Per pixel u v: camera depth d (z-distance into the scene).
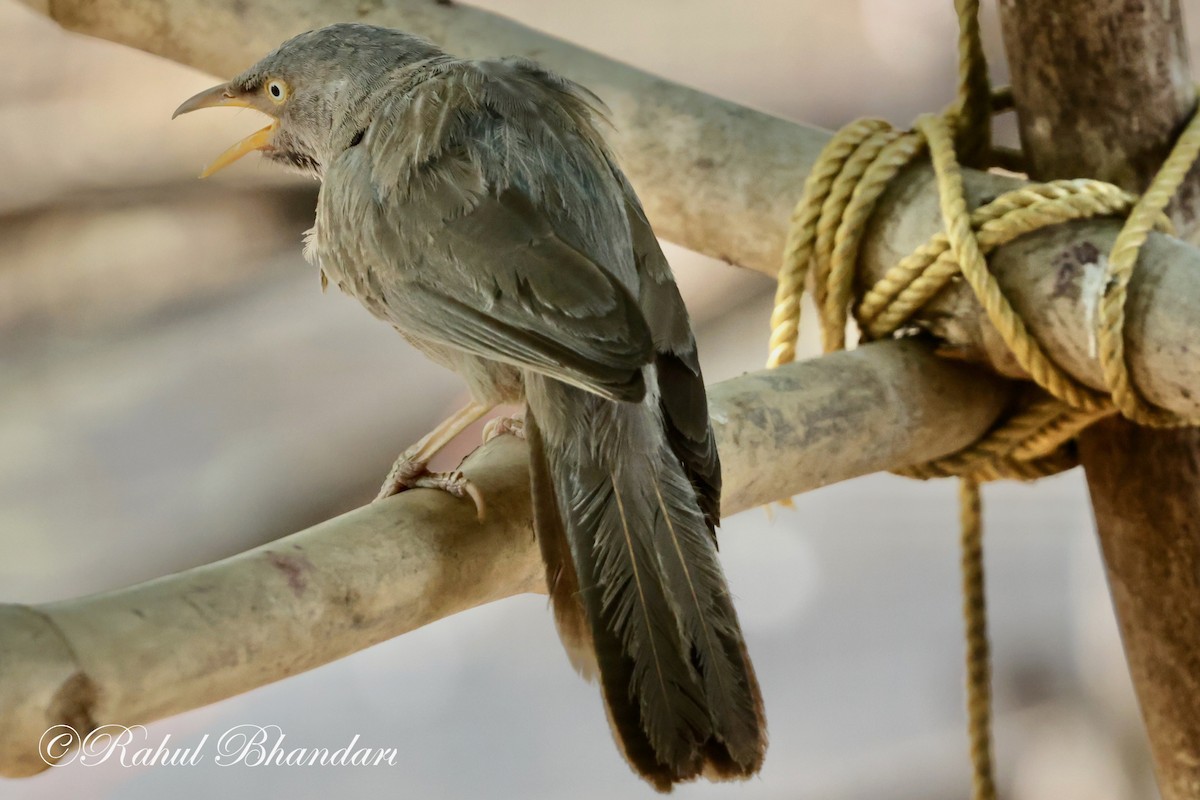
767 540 9.63
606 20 9.18
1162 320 4.89
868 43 9.05
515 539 4.86
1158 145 4.93
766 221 4.98
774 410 4.90
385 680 8.52
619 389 4.84
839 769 8.17
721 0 9.17
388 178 4.91
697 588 4.85
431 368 7.51
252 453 7.40
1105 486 4.96
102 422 7.55
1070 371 4.92
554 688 8.54
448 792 7.89
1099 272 4.90
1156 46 4.93
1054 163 4.95
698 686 4.83
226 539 7.27
